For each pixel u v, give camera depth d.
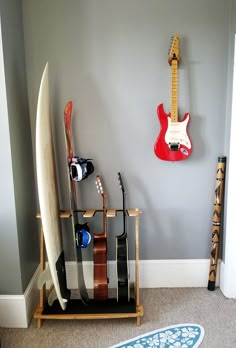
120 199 2.04
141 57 1.89
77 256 1.81
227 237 1.93
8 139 1.58
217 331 1.64
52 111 1.94
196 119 1.95
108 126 1.96
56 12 1.84
